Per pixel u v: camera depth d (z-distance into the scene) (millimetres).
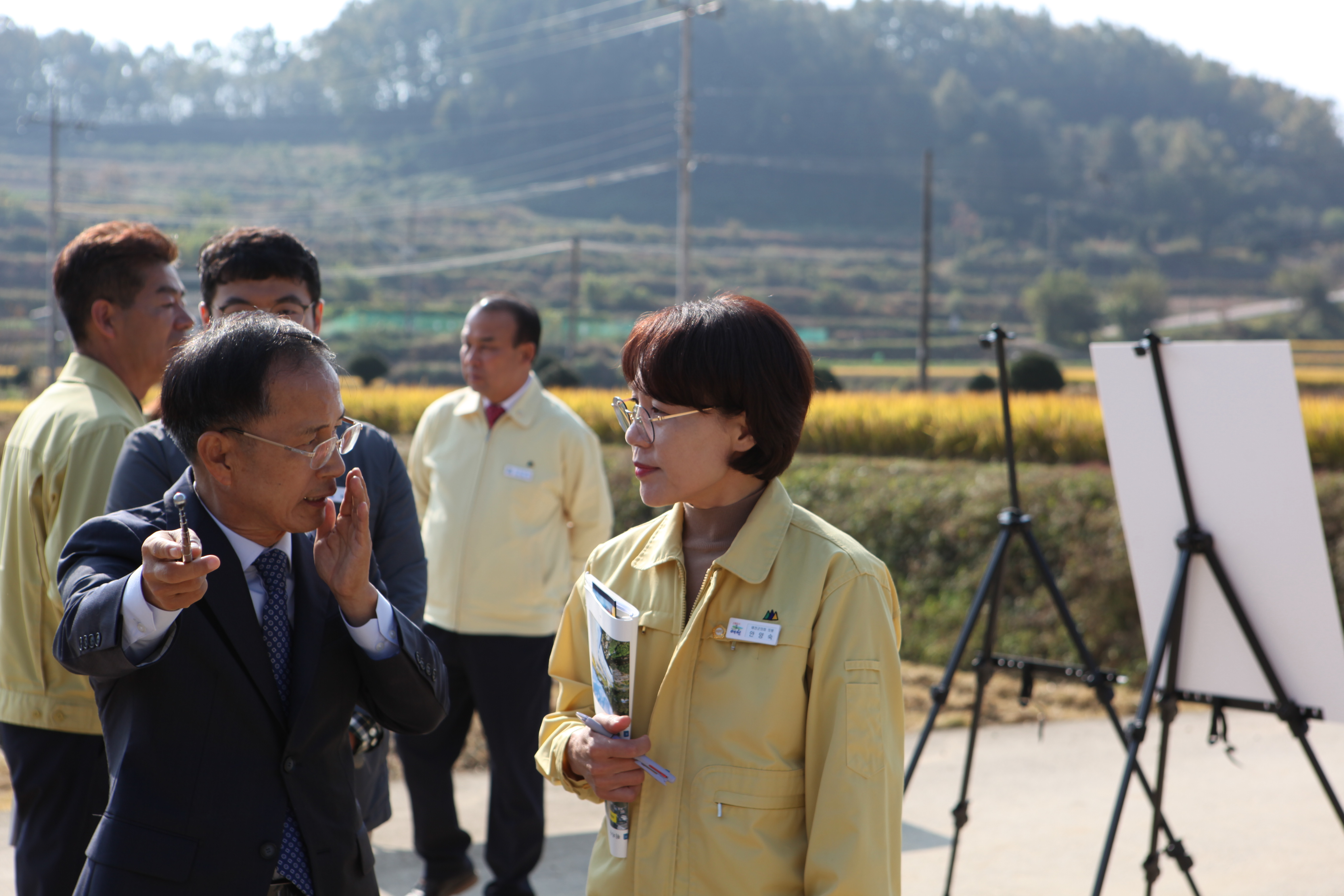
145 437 2051
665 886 1554
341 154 146500
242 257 2299
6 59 148375
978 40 168000
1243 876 3811
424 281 93500
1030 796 4762
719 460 1632
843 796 1479
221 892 1482
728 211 133000
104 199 106438
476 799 4570
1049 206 118812
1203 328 85062
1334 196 136750
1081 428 12617
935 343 78562
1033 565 7797
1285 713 2861
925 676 7008
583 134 146875
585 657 1838
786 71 153625
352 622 1587
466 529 3639
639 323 1687
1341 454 10172
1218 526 2920
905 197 135125
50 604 2146
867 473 9602
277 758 1544
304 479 1521
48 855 2121
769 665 1566
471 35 162250
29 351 59844
